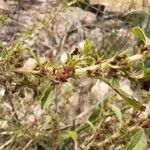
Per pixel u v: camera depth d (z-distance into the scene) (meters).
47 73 0.13
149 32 0.34
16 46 0.14
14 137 0.23
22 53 0.14
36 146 0.25
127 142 0.19
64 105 0.27
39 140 0.24
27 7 0.36
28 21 0.34
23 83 0.14
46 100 0.13
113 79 0.12
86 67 0.12
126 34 0.35
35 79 0.14
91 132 0.23
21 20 0.34
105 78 0.12
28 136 0.23
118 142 0.19
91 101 0.31
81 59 0.13
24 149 0.22
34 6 0.36
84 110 0.30
